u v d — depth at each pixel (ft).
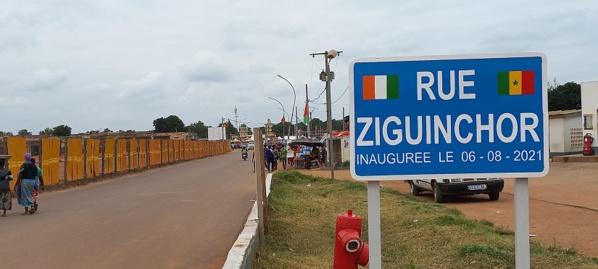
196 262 25.62
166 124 416.67
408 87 12.28
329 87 96.89
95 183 82.28
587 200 51.80
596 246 30.04
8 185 44.34
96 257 26.89
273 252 28.09
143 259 26.35
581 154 123.03
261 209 29.78
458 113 12.26
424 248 28.50
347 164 125.90
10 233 34.68
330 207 47.55
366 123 12.27
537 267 23.32
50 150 69.36
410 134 12.26
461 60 12.25
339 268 14.82
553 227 36.65
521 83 12.21
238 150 373.20
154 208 47.16
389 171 12.24
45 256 27.25
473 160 12.25
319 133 293.23
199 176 94.73
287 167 134.62
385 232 34.19
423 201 55.57
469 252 25.53
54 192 66.74
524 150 12.23
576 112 125.49
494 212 46.03
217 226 36.35
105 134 216.95
